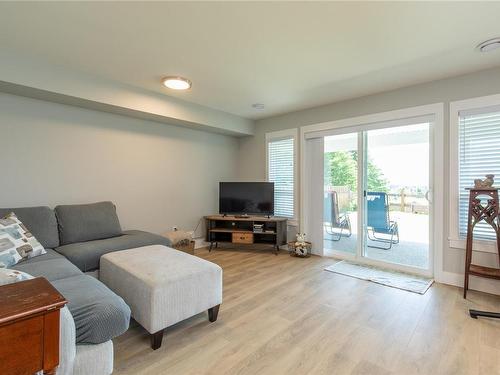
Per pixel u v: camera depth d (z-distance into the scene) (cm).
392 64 268
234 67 277
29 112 291
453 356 176
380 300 259
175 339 194
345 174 398
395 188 358
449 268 301
